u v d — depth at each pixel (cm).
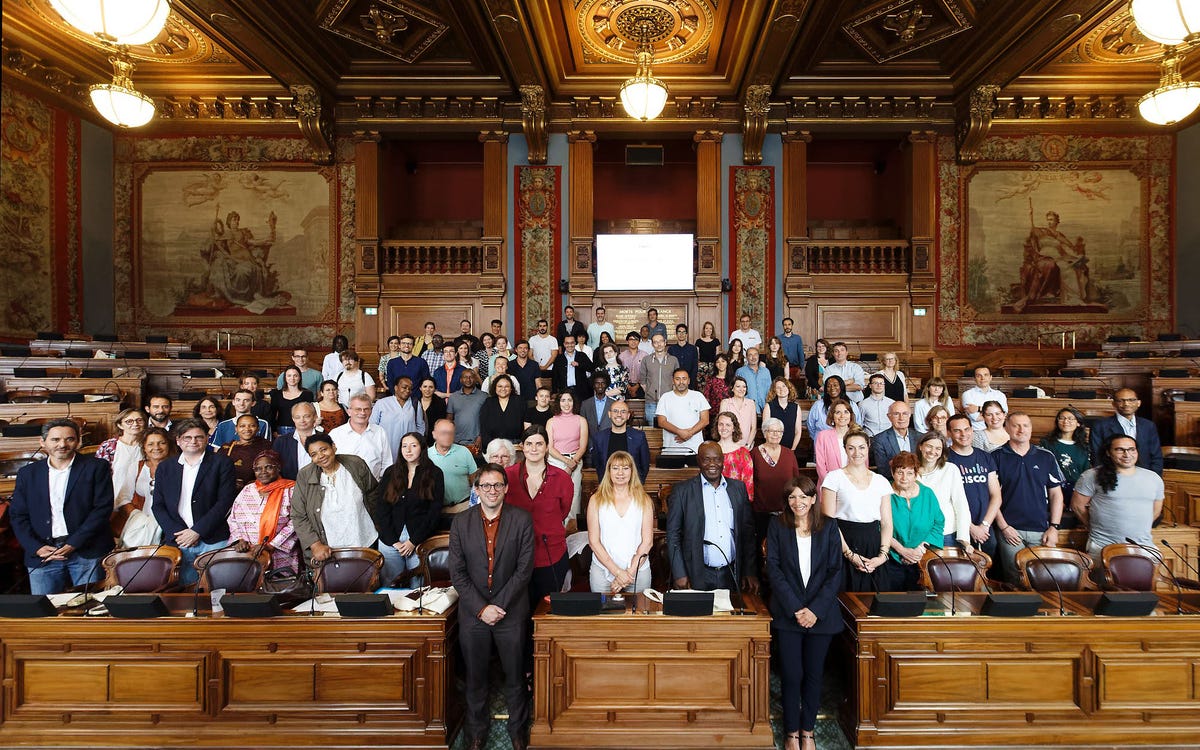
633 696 317
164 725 316
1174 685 318
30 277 955
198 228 1107
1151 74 998
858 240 1085
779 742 335
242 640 319
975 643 320
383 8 841
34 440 585
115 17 434
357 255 1084
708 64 980
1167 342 955
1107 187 1103
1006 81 968
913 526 386
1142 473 411
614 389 720
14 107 927
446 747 316
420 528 399
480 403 584
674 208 1218
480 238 1114
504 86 1034
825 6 812
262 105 1083
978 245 1098
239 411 483
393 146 1162
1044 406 786
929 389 580
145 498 447
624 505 373
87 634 318
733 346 775
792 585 326
